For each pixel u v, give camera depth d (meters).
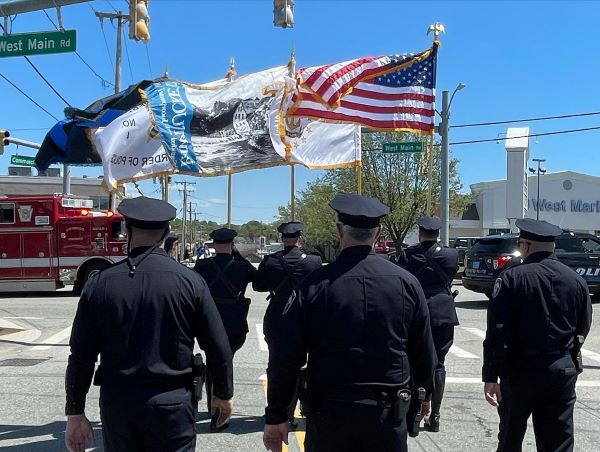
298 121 7.01
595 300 17.16
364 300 2.81
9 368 8.70
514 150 29.42
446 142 21.38
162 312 2.93
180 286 3.00
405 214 34.66
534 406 3.84
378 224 3.01
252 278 5.81
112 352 2.92
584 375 8.28
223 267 5.70
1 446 5.25
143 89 6.34
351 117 7.18
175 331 2.95
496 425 5.90
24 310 15.96
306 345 2.88
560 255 15.85
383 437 2.75
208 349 3.07
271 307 5.69
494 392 3.79
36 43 9.34
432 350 3.00
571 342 3.82
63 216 19.56
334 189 37.31
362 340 2.78
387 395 2.77
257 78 6.69
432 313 5.41
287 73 6.78
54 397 6.95
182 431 2.91
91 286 3.01
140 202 3.19
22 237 19.44
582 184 54.38
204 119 6.39
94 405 6.53
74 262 19.38
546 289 3.78
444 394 7.21
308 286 2.89
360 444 2.80
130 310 2.91
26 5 9.17
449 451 5.14
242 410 6.38
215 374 3.12
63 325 13.31
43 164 6.79
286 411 2.88
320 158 7.31
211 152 6.39
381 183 34.97
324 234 45.41
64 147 6.71
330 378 2.78
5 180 41.72
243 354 9.73
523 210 29.72
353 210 2.94
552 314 3.76
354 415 2.74
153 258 3.07
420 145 19.94
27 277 19.39
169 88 6.34
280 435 2.86
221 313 5.66
